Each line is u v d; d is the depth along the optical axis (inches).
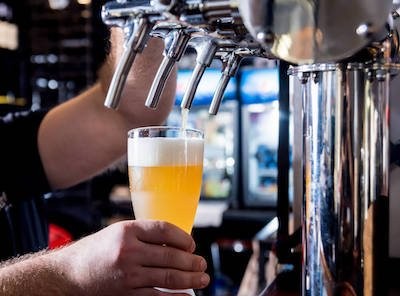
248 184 176.6
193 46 25.9
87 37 169.0
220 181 183.5
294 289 38.2
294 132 40.8
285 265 39.8
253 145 175.8
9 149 55.7
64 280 28.2
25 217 58.0
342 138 21.1
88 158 55.2
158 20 21.6
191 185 28.7
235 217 169.2
